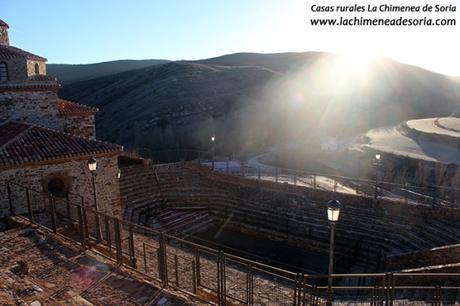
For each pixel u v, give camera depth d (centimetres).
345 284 2003
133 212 2638
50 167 1864
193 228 2711
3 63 2367
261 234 2711
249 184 3031
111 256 1252
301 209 2700
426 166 3544
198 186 3195
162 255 1053
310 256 2394
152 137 6381
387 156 4069
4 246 1204
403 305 1202
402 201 2459
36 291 911
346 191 2995
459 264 1471
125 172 3088
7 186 1641
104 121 8350
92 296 936
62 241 1277
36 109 2403
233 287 1527
